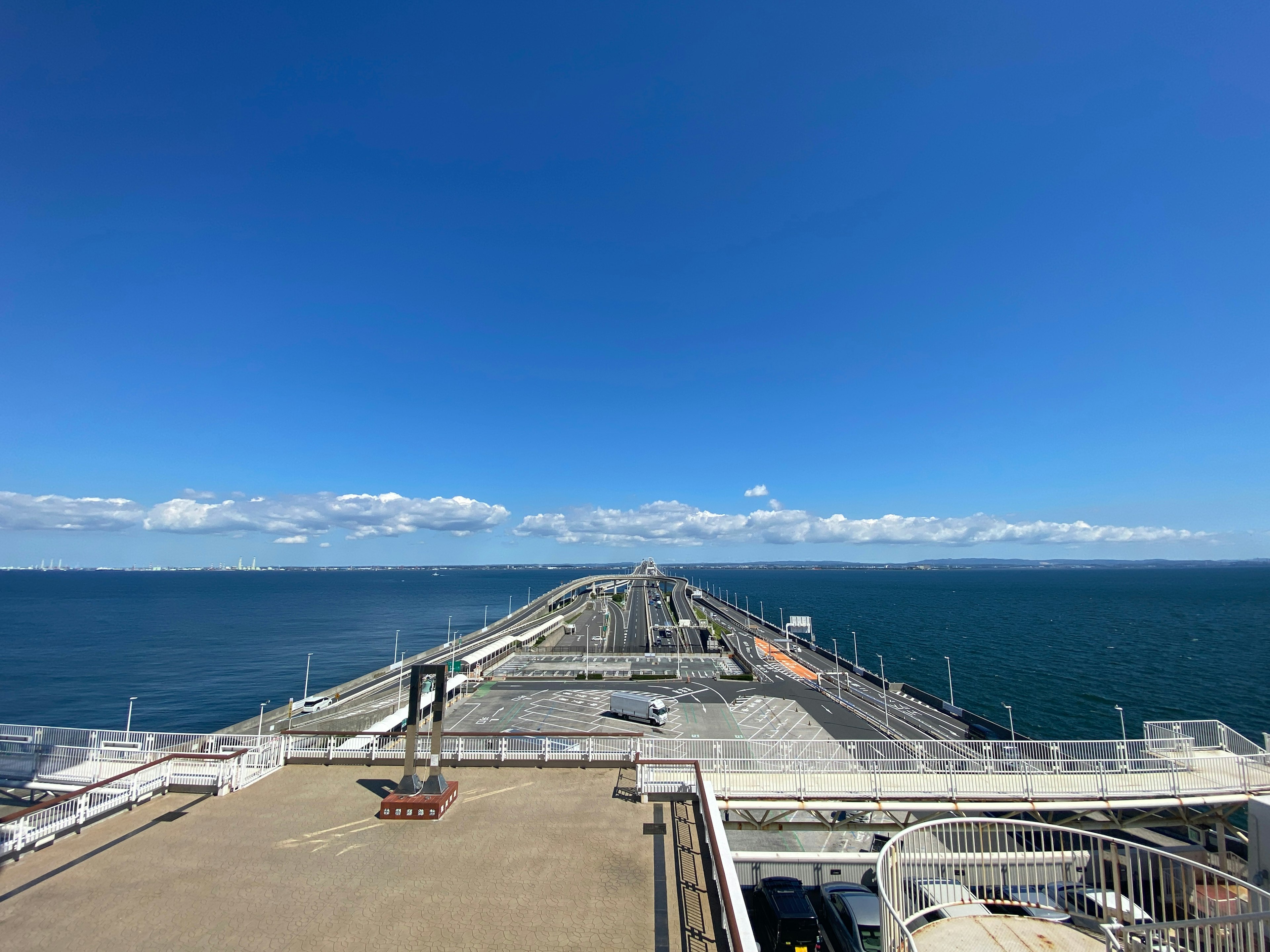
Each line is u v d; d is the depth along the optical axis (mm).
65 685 90375
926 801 24594
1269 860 22250
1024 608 197625
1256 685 84312
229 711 77250
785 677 82062
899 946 10828
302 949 10805
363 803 17281
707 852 14531
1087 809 24906
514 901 12391
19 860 13867
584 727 57062
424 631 154250
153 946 10828
